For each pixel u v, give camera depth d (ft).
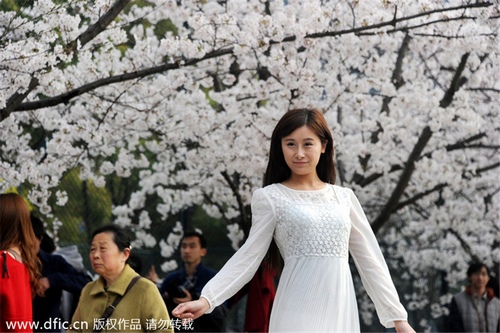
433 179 46.80
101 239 24.89
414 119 43.65
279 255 20.36
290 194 19.27
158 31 44.88
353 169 50.29
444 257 57.00
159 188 49.47
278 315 18.83
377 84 40.11
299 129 19.22
